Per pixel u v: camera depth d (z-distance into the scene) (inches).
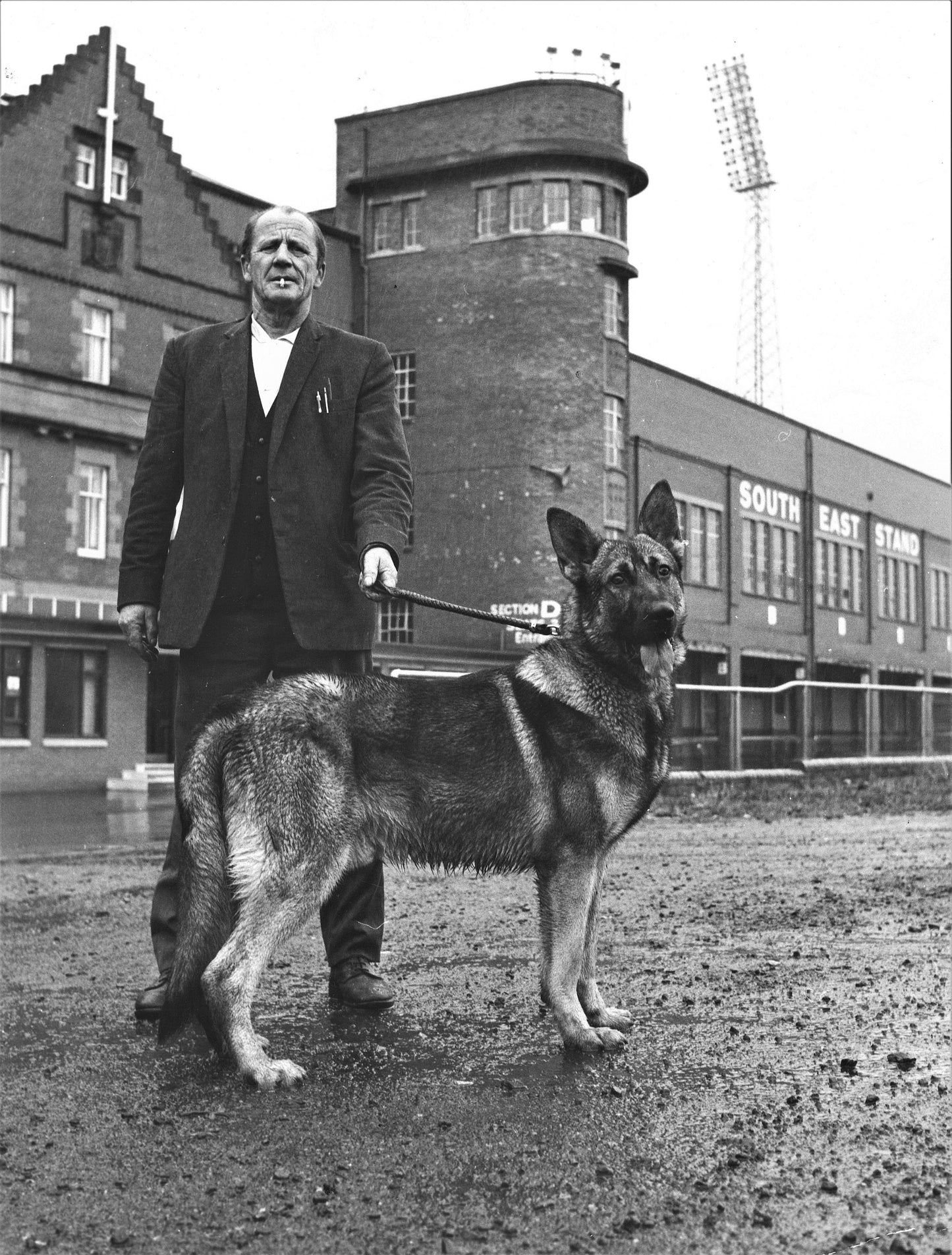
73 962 280.5
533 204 1742.1
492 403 1743.4
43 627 1242.6
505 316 1743.4
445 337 1776.6
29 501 1278.3
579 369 1734.7
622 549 215.3
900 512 2785.4
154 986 231.6
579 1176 153.3
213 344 250.1
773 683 2383.1
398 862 210.8
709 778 830.5
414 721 208.5
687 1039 210.2
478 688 212.5
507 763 207.2
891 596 2738.7
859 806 698.2
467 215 1772.9
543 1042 210.8
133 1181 153.3
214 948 199.5
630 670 210.5
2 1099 184.2
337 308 1812.3
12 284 1300.4
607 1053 203.5
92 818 848.3
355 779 205.2
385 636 1792.6
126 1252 135.7
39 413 1277.1
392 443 246.5
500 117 1754.4
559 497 1722.4
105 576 1342.3
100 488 1348.4
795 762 909.8
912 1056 197.2
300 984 256.4
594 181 1749.5
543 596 1708.9
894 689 1023.0
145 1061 202.8
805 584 2418.8
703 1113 174.4
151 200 1424.7
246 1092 186.4
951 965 258.2
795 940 287.3
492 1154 160.2
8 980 261.7
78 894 392.8
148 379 1422.2
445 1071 195.0
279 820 199.5
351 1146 163.6
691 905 339.3
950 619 3009.4
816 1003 230.8
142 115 1414.9
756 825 587.5
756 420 2282.2
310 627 240.1
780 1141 163.9
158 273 1428.4
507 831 208.2
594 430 1742.1
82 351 1358.3
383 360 252.4
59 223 1337.4
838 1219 141.5
